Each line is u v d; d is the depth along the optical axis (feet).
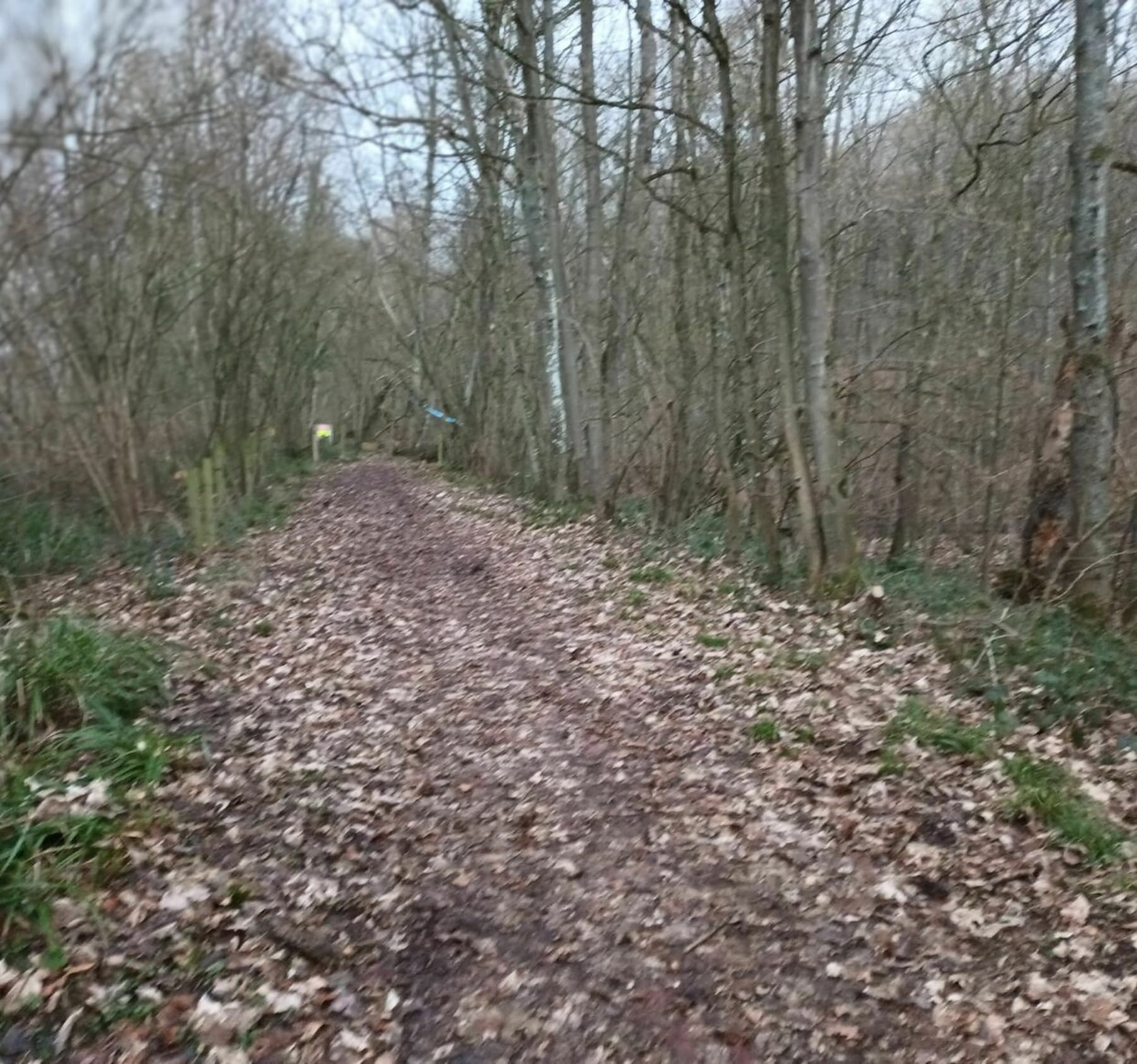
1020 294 45.93
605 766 20.08
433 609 33.30
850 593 34.12
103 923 13.66
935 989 13.25
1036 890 15.47
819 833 17.24
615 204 64.34
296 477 79.87
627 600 33.94
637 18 33.76
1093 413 30.55
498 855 16.53
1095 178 29.73
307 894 15.12
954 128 48.83
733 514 41.73
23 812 15.42
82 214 26.02
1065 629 27.55
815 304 34.14
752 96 46.01
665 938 14.34
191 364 54.80
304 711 22.91
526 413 68.59
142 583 35.65
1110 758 21.07
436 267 92.89
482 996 13.03
